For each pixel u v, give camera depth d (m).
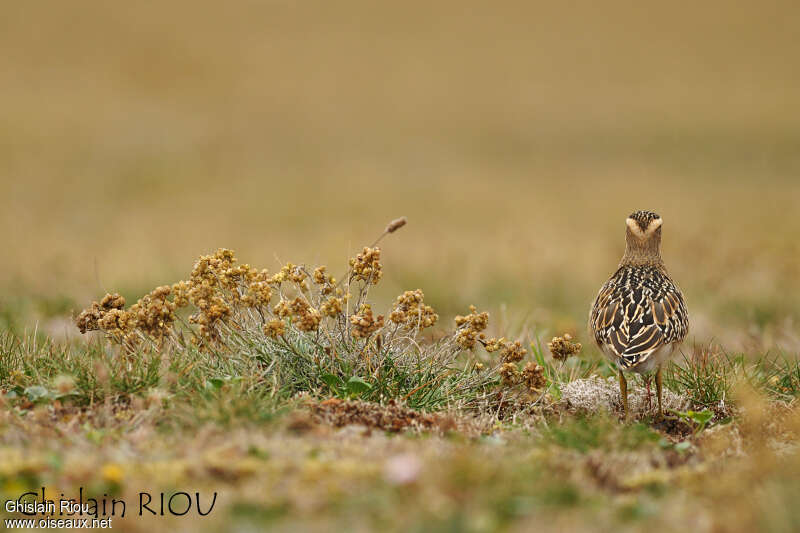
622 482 6.52
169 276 16.88
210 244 21.94
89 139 44.56
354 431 7.50
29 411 7.79
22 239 21.55
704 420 8.55
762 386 9.54
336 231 24.72
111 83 60.78
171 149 43.84
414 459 6.32
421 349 9.33
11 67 61.62
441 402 8.68
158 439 7.08
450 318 14.34
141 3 80.69
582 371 10.31
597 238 23.23
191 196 33.44
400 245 21.94
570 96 68.00
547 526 5.60
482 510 5.72
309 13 87.19
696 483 6.52
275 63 73.25
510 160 46.75
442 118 60.59
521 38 86.56
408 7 92.62
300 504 5.87
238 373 8.49
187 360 8.49
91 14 75.25
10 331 10.56
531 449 7.18
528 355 10.74
